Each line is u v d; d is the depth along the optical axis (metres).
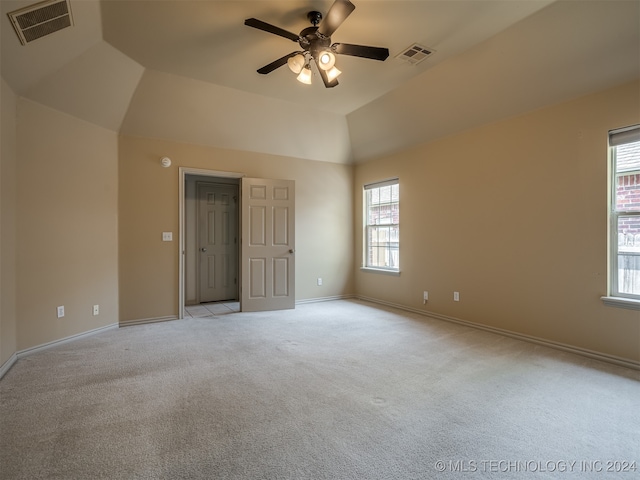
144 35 2.93
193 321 4.30
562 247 3.19
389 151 5.14
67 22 2.52
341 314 4.70
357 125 5.07
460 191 4.14
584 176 3.04
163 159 4.28
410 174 4.85
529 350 3.20
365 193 5.77
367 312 4.82
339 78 3.75
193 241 5.52
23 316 3.00
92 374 2.64
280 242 5.02
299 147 5.21
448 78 3.57
